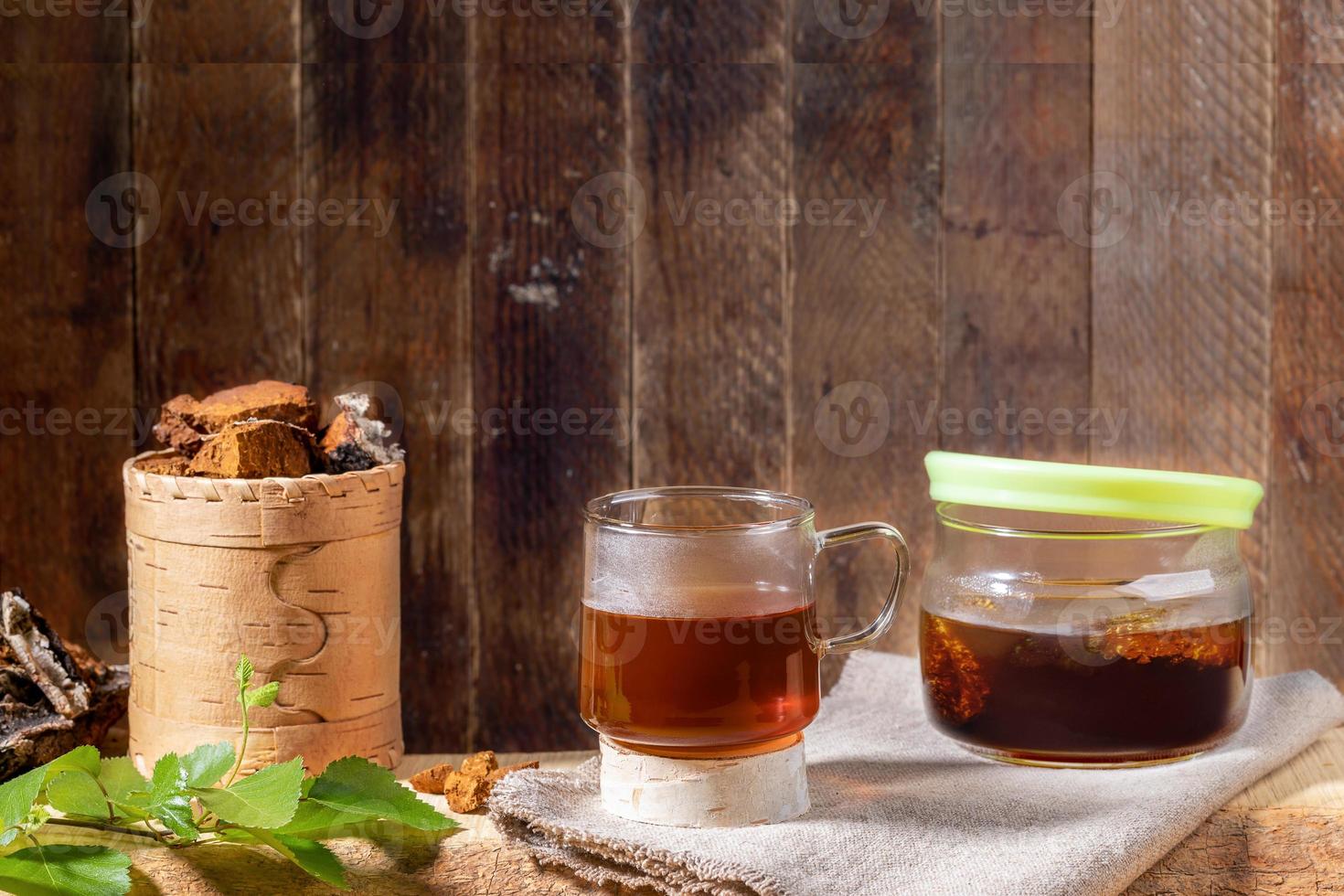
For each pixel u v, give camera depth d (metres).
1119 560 1.28
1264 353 1.44
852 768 1.31
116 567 1.44
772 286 1.44
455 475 1.45
